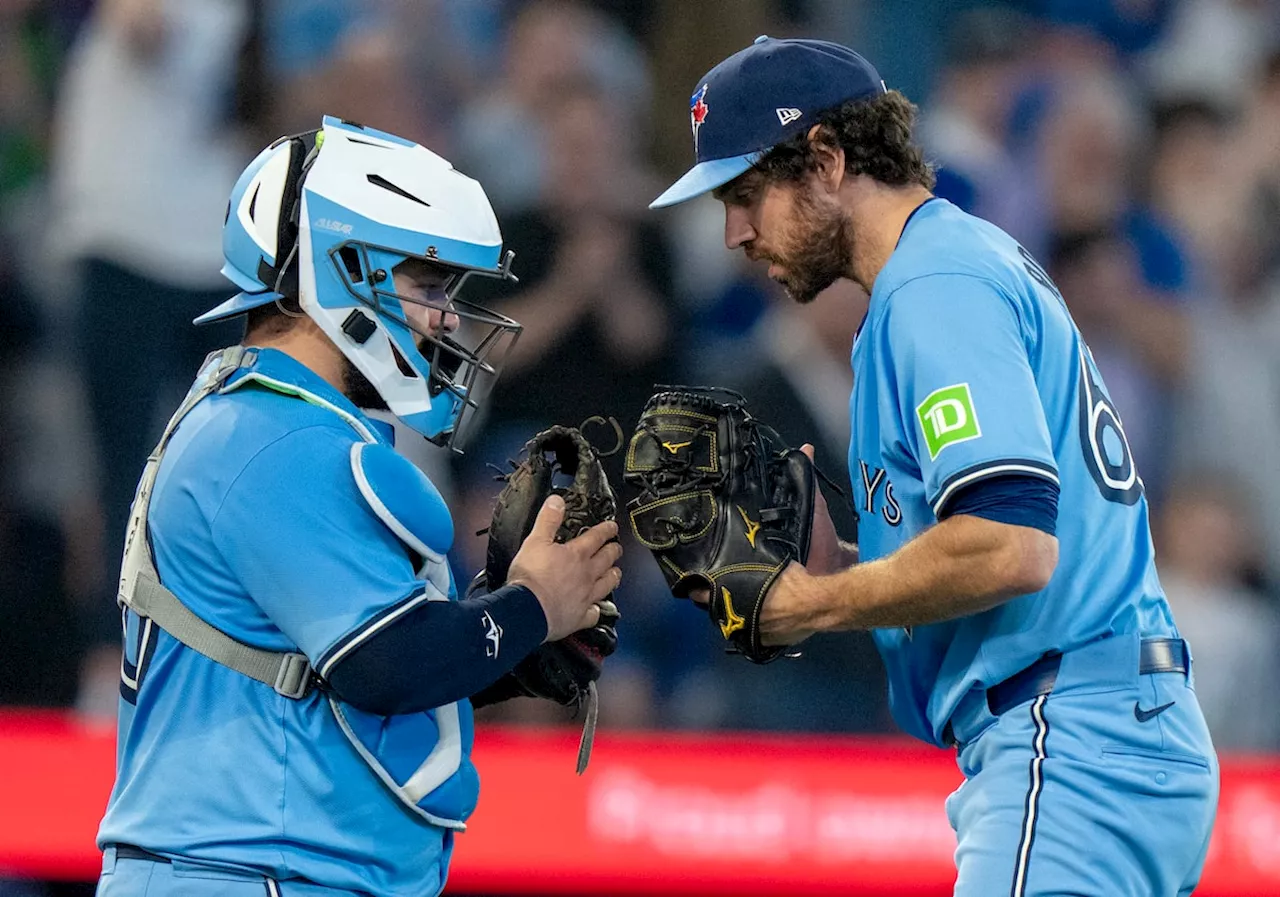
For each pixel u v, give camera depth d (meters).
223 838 9.10
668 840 19.22
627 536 22.33
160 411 23.12
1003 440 9.58
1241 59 27.69
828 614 10.30
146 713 9.55
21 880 19.41
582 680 10.73
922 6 27.19
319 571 9.06
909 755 19.59
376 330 9.80
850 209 10.77
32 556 23.14
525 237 23.52
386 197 9.73
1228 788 19.64
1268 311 25.94
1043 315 10.37
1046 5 27.42
